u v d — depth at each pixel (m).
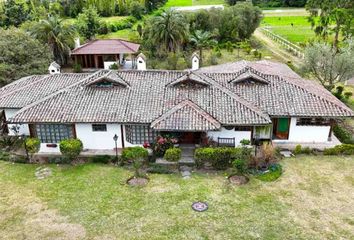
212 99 31.91
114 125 31.22
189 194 25.83
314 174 28.28
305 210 24.05
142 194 25.91
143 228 22.50
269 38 85.94
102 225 22.78
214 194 25.81
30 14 75.44
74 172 28.97
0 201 25.25
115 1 95.94
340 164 29.78
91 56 61.72
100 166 29.80
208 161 28.59
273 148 29.78
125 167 29.56
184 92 32.81
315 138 32.78
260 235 21.83
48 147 32.12
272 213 23.77
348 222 22.86
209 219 23.25
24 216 23.70
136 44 64.88
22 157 31.06
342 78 44.09
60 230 22.36
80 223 23.00
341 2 65.44
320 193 25.88
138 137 31.41
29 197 25.72
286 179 27.59
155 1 114.94
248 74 34.09
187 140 32.09
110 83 33.38
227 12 80.50
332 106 31.42
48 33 58.34
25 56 47.12
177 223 22.91
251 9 81.50
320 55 44.09
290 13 120.12
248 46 73.69
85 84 33.53
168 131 30.11
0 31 48.41
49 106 31.53
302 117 30.95
